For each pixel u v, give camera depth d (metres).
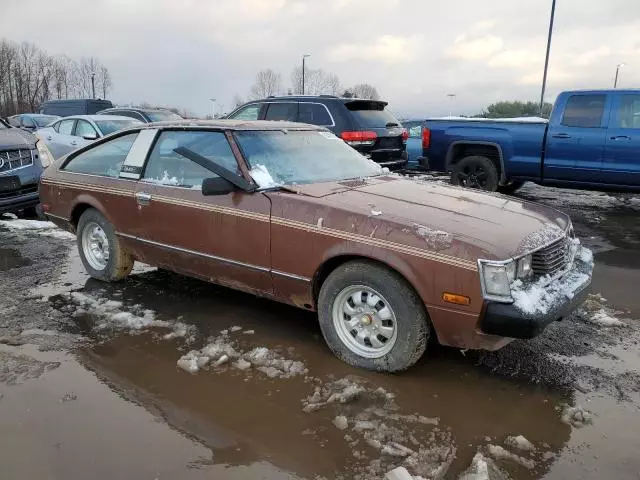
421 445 2.79
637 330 4.23
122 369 3.53
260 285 4.01
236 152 4.12
